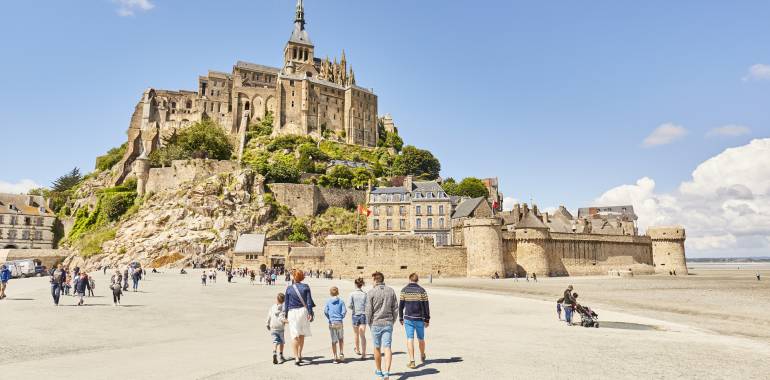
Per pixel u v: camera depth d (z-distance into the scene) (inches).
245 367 556.7
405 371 547.8
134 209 4217.5
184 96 6166.3
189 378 499.2
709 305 1572.3
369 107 6594.5
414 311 576.7
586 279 3009.4
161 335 805.2
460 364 588.4
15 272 2655.0
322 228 3996.1
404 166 5467.5
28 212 4461.1
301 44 7406.5
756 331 1024.9
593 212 5689.0
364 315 626.8
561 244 3361.2
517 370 560.4
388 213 3708.2
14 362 573.9
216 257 3590.1
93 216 4448.8
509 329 940.0
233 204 3895.2
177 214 3858.3
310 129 6136.8
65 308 1130.0
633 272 3708.2
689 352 707.4
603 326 1024.9
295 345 574.9
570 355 665.0
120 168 5172.2
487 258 3004.4
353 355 641.0
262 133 5944.9
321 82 6343.5
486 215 3604.8
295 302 589.6
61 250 3934.5
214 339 771.4
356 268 3026.6
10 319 941.8
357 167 5177.2
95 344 707.4
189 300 1421.0
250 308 1231.5
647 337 856.3
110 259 3666.3
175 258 3555.6
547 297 1786.4
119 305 1231.5
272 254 3230.8
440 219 3604.8
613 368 587.2
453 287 2261.3
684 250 3949.3
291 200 4104.3
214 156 4918.8
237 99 6097.4
